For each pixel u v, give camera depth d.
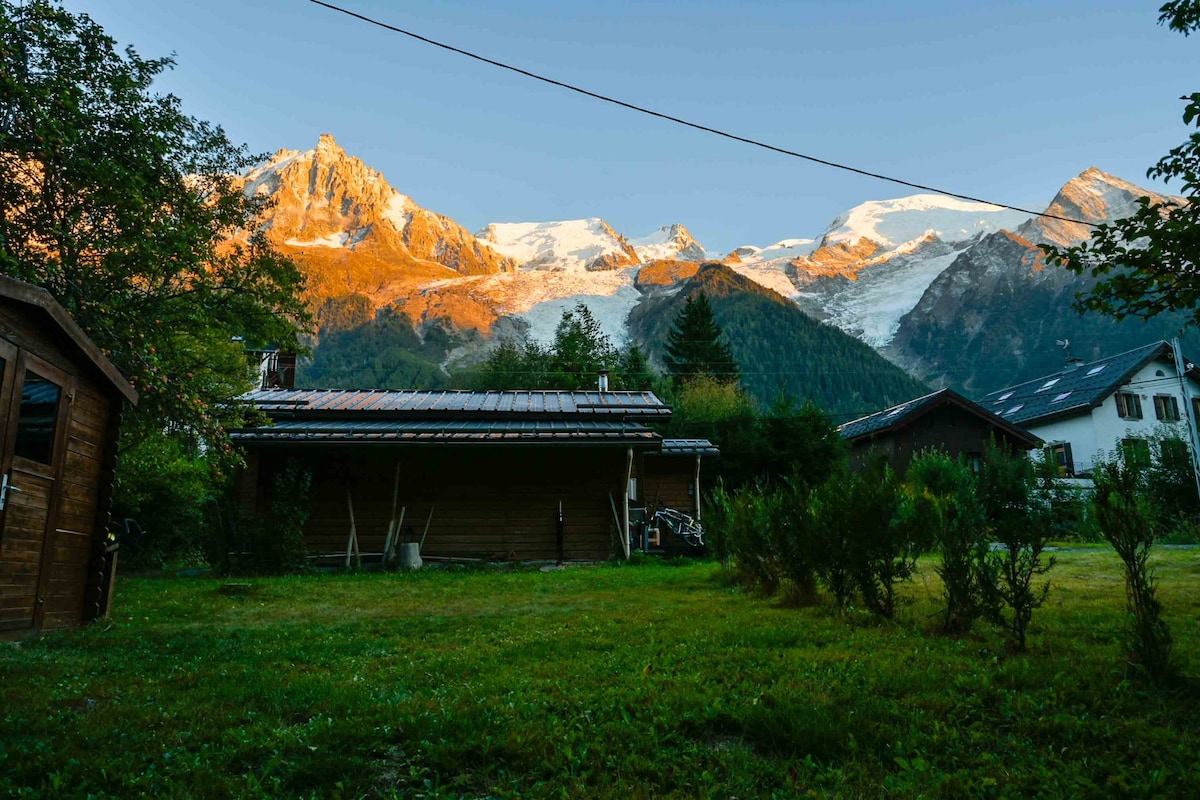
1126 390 39.44
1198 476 24.12
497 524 20.30
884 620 8.26
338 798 3.78
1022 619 6.77
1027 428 42.91
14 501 7.27
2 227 12.65
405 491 20.31
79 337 7.95
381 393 24.30
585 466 20.80
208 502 17.88
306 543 19.72
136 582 15.12
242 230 17.30
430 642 7.84
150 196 14.67
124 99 14.42
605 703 5.09
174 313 15.54
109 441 9.22
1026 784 3.89
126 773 3.92
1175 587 10.57
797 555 10.05
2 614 7.16
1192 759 4.14
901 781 3.86
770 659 6.43
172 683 5.88
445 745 4.29
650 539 21.06
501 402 23.31
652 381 53.50
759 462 33.56
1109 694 5.18
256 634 8.48
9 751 4.09
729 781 3.93
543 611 10.16
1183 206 6.44
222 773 4.00
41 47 13.41
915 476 25.86
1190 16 6.61
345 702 5.15
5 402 6.99
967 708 4.98
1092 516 6.17
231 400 17.28
